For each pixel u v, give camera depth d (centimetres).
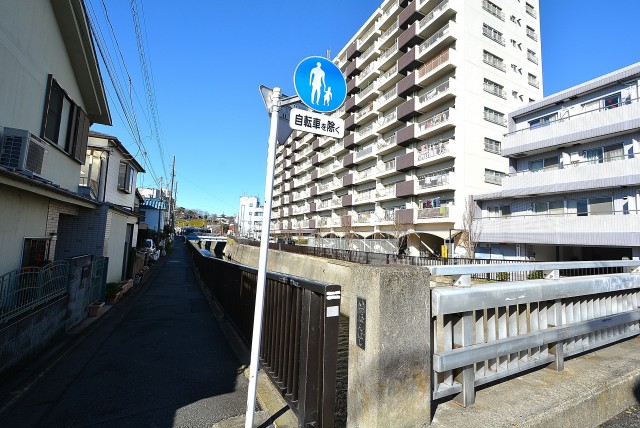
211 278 970
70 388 350
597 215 1350
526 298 249
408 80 2614
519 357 254
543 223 1540
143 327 615
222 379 376
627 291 357
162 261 2225
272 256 2367
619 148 1366
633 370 274
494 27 2409
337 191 3994
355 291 206
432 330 214
